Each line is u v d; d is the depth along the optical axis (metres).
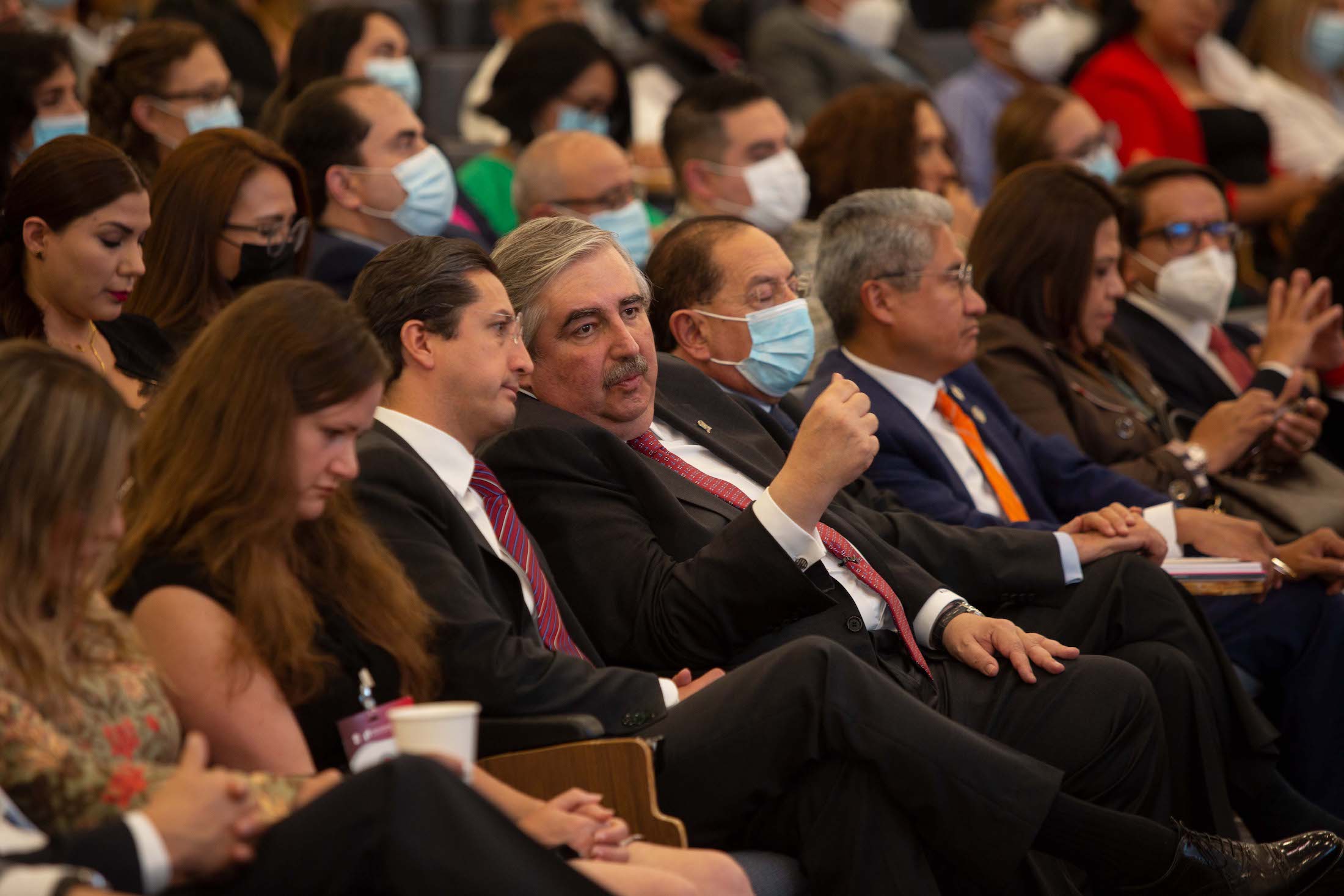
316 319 8.76
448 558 9.93
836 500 13.59
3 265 12.10
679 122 20.52
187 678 8.46
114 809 7.70
